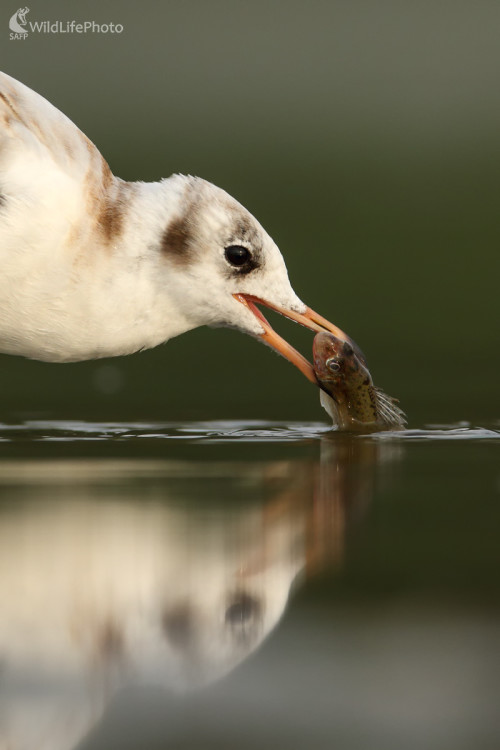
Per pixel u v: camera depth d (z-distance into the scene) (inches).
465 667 259.3
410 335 786.2
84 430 526.6
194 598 290.0
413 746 227.1
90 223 472.7
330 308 842.8
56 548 323.0
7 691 245.3
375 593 298.0
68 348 487.8
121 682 250.5
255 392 642.8
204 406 596.1
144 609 282.8
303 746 225.9
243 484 408.8
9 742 225.1
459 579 308.2
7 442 494.6
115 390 646.5
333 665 259.4
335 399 517.0
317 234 1007.0
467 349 746.2
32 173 467.2
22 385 657.0
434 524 359.6
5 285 469.7
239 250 490.0
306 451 474.3
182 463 447.8
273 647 267.4
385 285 895.7
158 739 227.1
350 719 236.8
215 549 326.6
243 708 240.1
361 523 359.9
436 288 895.1
